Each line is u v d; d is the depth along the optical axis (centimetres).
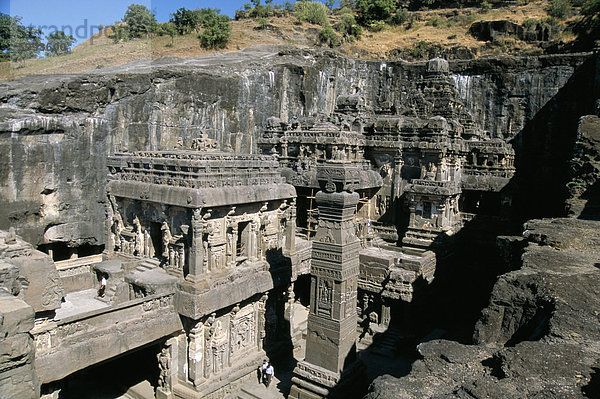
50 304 1725
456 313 3403
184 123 3662
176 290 2194
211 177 2267
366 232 3619
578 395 794
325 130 3719
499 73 4806
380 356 2738
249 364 2445
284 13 7944
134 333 1977
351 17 7894
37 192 2733
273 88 4538
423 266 3020
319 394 2048
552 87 4572
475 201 4138
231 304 2280
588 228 1914
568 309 1131
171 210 2306
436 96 4128
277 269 2609
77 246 3023
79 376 2523
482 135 4369
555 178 4447
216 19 6178
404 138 3759
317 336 2106
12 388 1191
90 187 2994
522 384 854
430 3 8388
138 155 2638
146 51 4478
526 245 1808
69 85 2825
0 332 1160
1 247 1728
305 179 3494
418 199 3484
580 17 6234
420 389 915
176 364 2250
